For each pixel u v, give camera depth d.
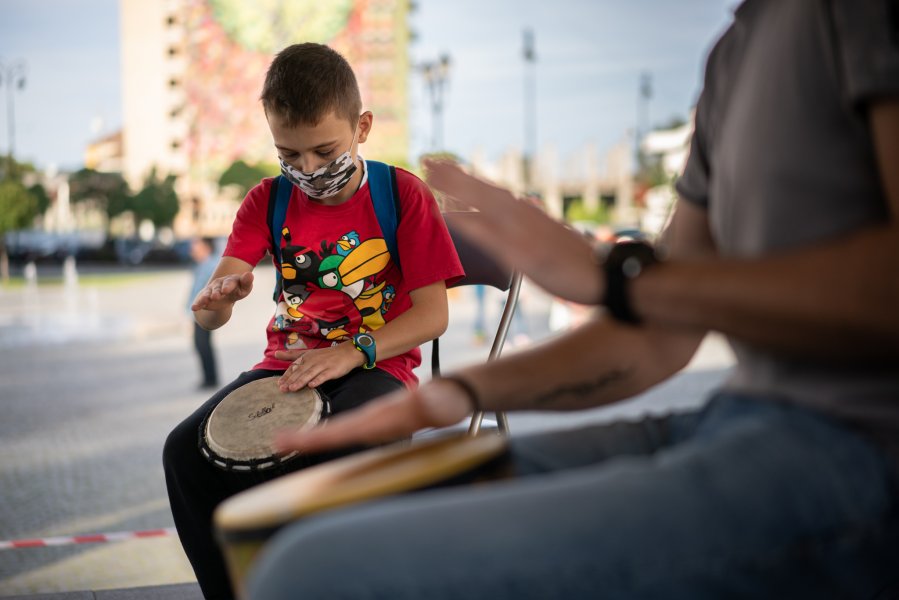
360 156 2.38
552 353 1.26
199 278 8.80
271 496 1.03
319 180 2.20
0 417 7.23
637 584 0.90
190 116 78.19
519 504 0.93
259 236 2.42
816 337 0.91
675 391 7.30
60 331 14.40
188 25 78.69
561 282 1.01
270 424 1.98
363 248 2.34
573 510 0.92
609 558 0.90
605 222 60.84
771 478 0.95
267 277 29.20
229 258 2.39
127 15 78.94
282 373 2.29
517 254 1.02
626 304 0.98
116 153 92.31
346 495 1.02
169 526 4.27
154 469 5.47
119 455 5.84
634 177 67.56
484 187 1.07
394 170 2.38
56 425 6.89
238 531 0.98
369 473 1.08
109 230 62.22
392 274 2.38
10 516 4.49
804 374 1.03
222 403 2.11
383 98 80.25
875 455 0.97
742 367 1.13
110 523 4.35
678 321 0.97
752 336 0.94
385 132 80.00
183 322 15.34
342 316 2.35
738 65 1.18
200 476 2.07
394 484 1.05
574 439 1.27
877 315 0.87
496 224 1.04
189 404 7.79
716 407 1.14
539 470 1.22
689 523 0.92
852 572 0.94
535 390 1.24
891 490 0.96
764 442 0.99
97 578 3.46
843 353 0.92
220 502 2.08
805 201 1.03
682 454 1.00
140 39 79.31
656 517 0.92
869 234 0.89
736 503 0.93
